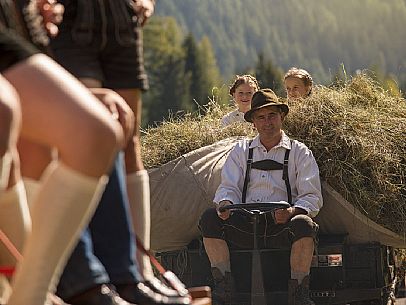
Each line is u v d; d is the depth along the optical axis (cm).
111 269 461
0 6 443
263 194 977
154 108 8394
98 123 385
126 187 527
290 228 940
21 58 392
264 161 981
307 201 959
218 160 1038
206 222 959
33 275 400
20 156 446
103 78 528
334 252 976
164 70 8675
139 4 534
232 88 1220
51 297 416
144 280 482
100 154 387
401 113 1077
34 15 461
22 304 401
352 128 1034
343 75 1120
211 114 1220
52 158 443
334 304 984
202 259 1009
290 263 947
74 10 518
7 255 442
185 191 1025
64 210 393
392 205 1014
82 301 434
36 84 386
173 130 1100
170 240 1031
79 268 432
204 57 8925
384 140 1033
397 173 1022
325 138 1027
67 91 387
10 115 366
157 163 1066
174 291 482
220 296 956
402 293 1175
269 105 977
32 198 446
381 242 1017
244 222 949
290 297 942
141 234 527
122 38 526
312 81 1173
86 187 391
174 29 8981
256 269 947
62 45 517
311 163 976
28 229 444
